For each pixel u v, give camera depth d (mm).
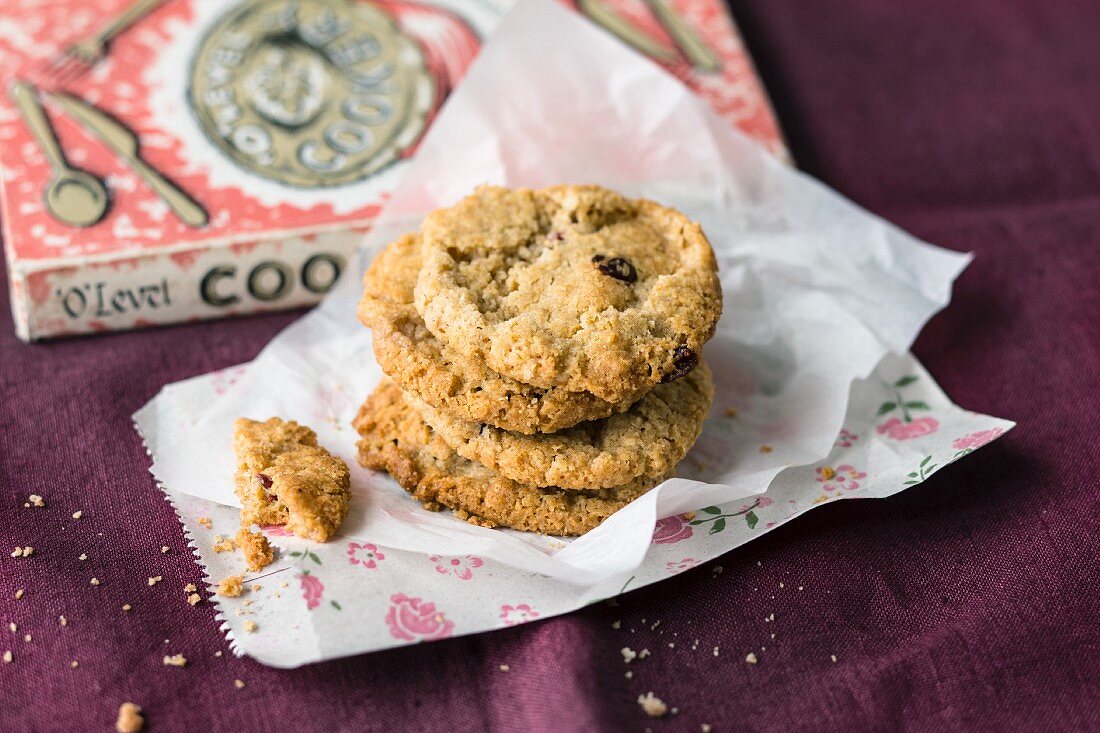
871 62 633
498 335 443
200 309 528
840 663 437
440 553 441
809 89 621
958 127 607
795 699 429
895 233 536
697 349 452
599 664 431
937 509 473
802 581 454
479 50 591
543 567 436
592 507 455
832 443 483
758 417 497
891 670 434
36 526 463
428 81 577
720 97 580
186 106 559
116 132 548
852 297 518
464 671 434
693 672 435
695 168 544
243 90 567
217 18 592
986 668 435
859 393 504
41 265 504
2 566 452
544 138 539
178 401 493
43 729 420
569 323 448
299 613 437
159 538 460
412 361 447
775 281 524
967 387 514
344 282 524
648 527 433
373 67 580
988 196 589
